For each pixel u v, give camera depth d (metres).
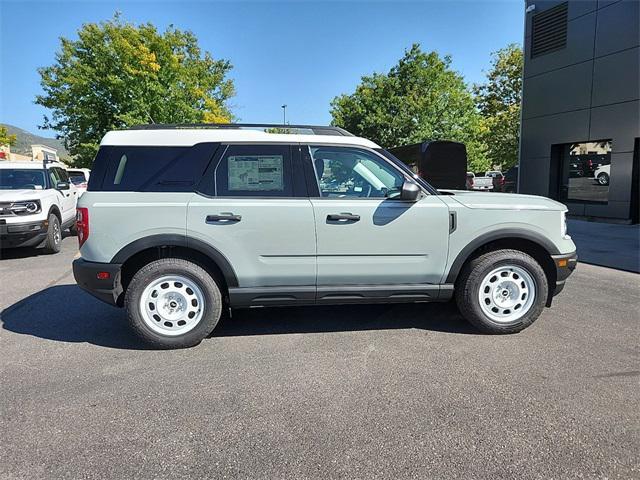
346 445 2.63
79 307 5.39
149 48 22.83
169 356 3.92
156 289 4.02
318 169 4.18
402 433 2.74
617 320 4.79
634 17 12.01
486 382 3.38
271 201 4.03
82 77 21.97
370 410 3.00
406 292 4.26
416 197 4.08
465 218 4.21
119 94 22.27
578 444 2.62
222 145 4.07
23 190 8.92
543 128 15.05
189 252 4.14
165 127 4.22
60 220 9.64
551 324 4.66
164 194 3.95
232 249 3.98
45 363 3.78
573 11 13.74
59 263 8.21
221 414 2.97
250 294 4.08
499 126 27.28
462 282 4.33
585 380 3.40
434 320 4.82
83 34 21.81
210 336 4.39
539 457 2.51
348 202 4.10
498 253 4.30
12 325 4.75
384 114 25.80
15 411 3.01
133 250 3.89
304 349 4.05
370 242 4.12
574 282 6.54
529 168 15.73
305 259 4.08
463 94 26.94
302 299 4.16
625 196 12.64
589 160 13.76
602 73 12.97
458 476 2.36
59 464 2.47
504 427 2.79
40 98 23.92
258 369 3.64
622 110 12.48
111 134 4.07
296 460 2.50
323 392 3.25
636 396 3.16
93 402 3.13
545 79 14.86
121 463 2.48
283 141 4.15
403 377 3.48
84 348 4.12
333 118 31.75
